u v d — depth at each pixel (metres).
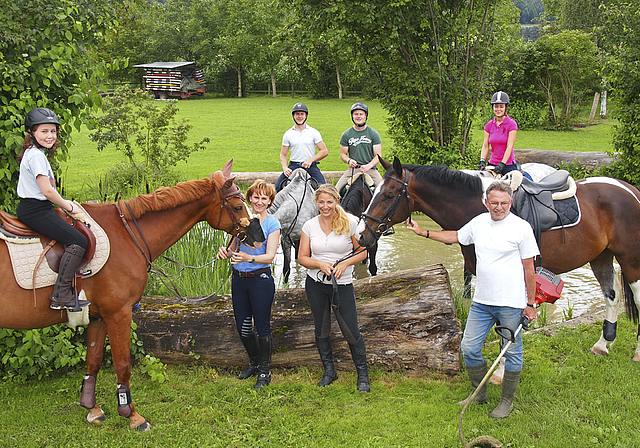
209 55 45.94
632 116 9.83
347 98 43.41
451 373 4.20
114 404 3.80
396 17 10.12
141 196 3.60
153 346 4.42
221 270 5.89
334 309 3.81
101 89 4.58
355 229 3.92
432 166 4.51
